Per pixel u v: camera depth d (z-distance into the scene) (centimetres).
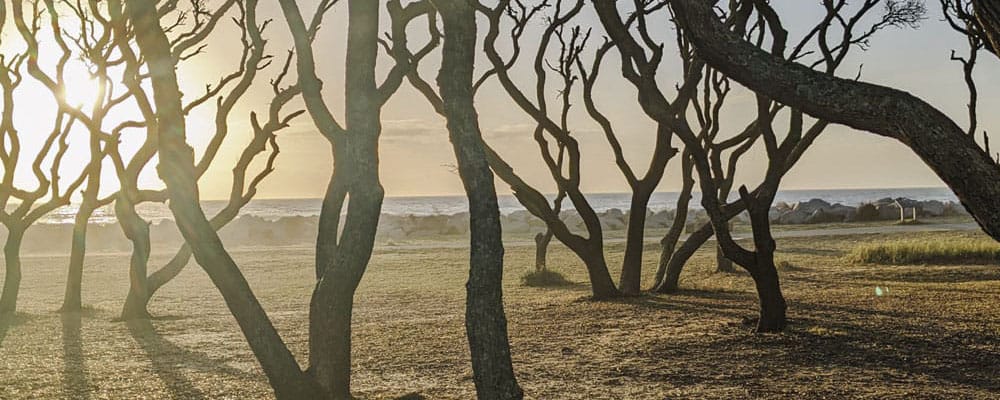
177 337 1341
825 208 5947
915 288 1719
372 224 768
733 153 2067
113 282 2570
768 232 1183
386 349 1156
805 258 2841
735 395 823
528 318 1438
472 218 640
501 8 1777
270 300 2022
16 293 1681
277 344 735
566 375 942
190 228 720
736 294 1795
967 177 421
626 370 958
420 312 1678
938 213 5816
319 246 862
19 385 921
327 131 857
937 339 1077
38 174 1708
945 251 2466
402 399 834
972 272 2056
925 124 430
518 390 643
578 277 2481
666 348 1077
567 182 1788
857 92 447
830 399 798
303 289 2288
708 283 2098
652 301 1655
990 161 424
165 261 3253
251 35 1290
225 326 1498
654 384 886
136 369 1023
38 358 1115
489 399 631
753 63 475
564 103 1803
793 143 1194
